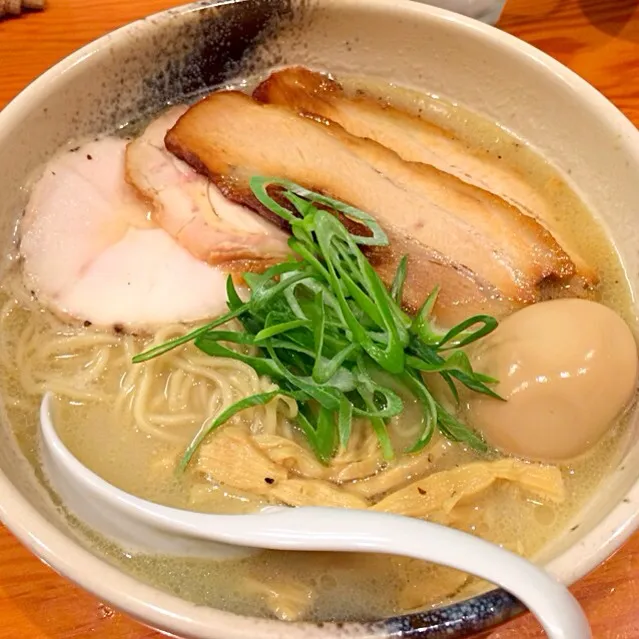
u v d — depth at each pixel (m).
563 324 0.24
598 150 0.30
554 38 0.38
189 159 0.29
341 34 0.32
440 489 0.23
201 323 0.27
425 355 0.24
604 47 0.38
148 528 0.21
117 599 0.19
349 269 0.25
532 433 0.24
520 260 0.27
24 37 0.36
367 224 0.27
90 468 0.24
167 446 0.25
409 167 0.29
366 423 0.25
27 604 0.23
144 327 0.27
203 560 0.22
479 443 0.24
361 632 0.18
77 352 0.26
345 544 0.20
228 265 0.28
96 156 0.30
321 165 0.29
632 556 0.25
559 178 0.31
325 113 0.31
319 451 0.24
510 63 0.31
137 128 0.31
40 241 0.28
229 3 0.30
